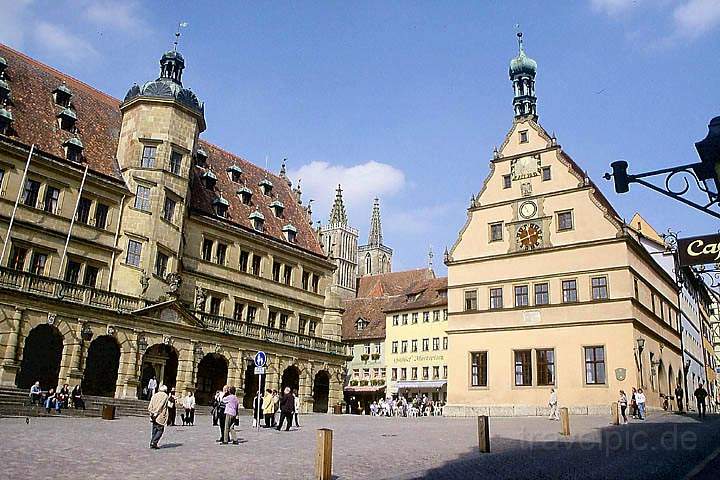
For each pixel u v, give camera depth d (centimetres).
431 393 8144
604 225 5091
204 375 5703
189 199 5753
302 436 2855
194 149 5772
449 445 2386
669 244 6394
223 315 5866
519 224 5550
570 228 5266
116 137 5509
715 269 1681
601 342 4897
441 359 8112
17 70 5097
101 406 4128
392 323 8831
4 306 3919
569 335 5059
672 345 5978
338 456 2000
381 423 4188
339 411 6556
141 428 3080
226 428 2425
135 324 4650
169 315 4919
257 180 7188
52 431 2584
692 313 7400
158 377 4844
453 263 5834
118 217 5009
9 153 4394
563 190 5366
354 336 9306
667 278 6191
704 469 1588
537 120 6088
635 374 4691
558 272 5238
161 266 5200
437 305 8312
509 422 3969
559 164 5447
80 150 4934
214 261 5909
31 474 1433
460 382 5519
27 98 4953
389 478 1523
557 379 5028
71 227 4547
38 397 3841
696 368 7269
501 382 5303
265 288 6378
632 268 5028
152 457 1873
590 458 1875
